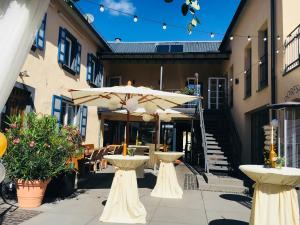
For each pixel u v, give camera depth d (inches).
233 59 531.8
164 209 226.4
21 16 53.5
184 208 231.8
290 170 142.2
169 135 681.6
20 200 213.3
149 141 680.4
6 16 53.5
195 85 655.8
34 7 54.7
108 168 475.2
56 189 253.0
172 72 664.4
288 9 292.8
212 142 463.2
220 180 321.7
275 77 310.0
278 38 299.1
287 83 278.7
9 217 187.8
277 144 232.2
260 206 134.9
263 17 359.6
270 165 146.9
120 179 193.6
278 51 304.0
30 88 325.4
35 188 213.2
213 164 405.1
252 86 401.1
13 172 206.1
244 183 317.1
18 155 209.8
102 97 271.3
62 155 232.1
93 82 539.5
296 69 257.3
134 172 196.9
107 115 596.7
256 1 392.5
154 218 200.5
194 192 301.7
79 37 473.7
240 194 297.9
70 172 259.4
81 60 481.7
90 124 524.1
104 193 278.4
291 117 215.5
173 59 577.3
